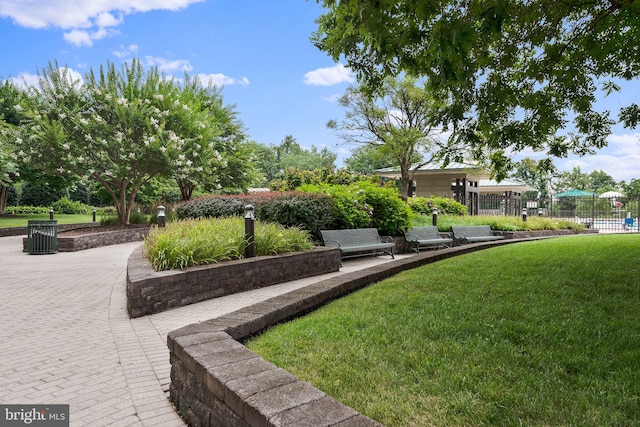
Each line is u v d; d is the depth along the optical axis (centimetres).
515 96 583
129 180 1773
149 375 338
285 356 313
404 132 2244
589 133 634
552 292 460
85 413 272
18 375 338
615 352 295
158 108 1806
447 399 237
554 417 212
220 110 2406
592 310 392
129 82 1788
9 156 1791
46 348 405
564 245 903
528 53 628
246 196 1270
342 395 247
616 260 630
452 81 456
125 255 1207
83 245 1352
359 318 399
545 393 237
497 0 390
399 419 218
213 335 293
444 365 282
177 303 571
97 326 482
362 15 398
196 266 635
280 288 709
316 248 912
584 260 641
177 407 276
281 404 184
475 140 604
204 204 1261
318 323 394
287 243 841
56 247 1270
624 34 559
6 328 474
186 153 1811
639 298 428
